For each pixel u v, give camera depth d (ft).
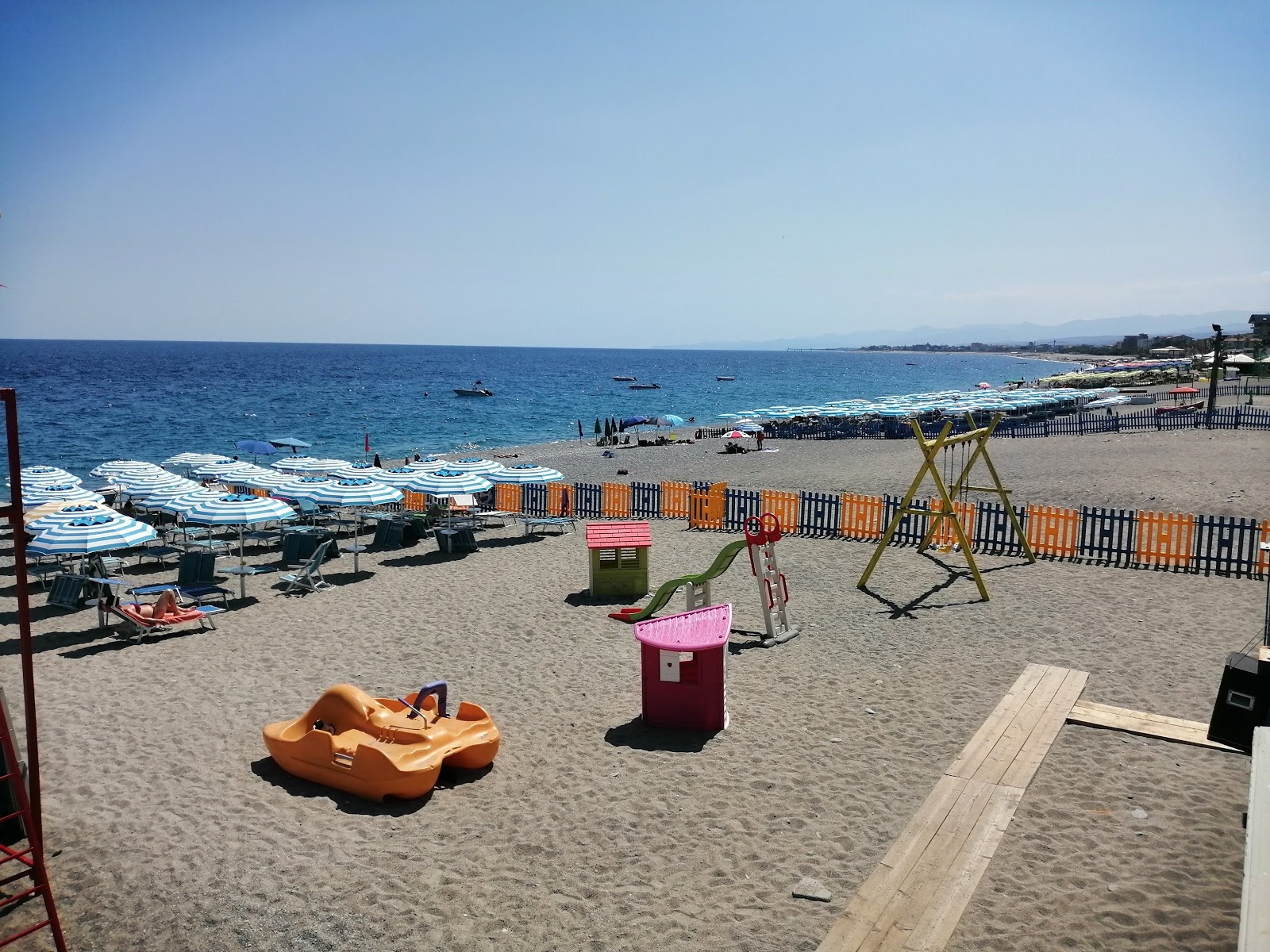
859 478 94.73
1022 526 57.31
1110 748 27.35
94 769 28.07
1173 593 46.29
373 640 42.37
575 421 241.55
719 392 392.06
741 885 20.84
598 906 20.21
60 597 48.49
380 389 379.35
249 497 53.57
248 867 22.02
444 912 20.06
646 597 49.67
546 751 29.19
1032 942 18.03
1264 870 14.06
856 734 29.73
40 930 19.72
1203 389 203.00
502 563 60.13
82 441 181.06
